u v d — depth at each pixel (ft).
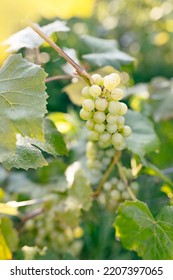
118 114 2.30
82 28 6.43
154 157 4.01
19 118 2.00
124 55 3.36
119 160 3.25
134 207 2.61
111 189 3.06
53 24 2.97
